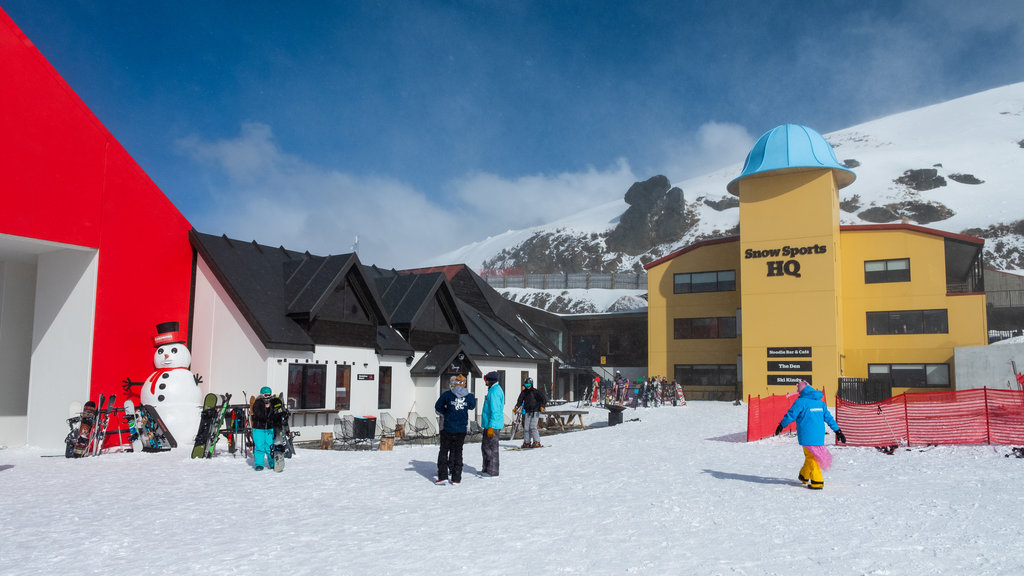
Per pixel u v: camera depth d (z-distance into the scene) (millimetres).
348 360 24969
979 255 47219
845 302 45688
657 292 52562
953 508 9680
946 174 156375
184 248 23141
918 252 44344
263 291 23422
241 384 22016
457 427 12555
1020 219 124625
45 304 21562
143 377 21328
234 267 23531
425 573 6344
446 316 31859
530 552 7168
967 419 18766
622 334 58719
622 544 7531
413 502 10562
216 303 22828
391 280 30984
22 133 18812
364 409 25578
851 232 45906
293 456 17266
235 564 6715
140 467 15273
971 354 36719
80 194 20094
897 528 8312
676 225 159250
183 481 12984
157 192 22359
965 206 137625
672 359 51438
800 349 42781
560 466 15328
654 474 13812
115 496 11188
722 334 50094
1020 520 8758
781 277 43750
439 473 12539
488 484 12539
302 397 22953
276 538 7938
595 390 47156
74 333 20641
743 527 8461
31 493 11508
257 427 14734
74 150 20016
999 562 6598
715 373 50062
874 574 6215
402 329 28797
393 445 20156
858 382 41375
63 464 15922
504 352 35156
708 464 15555
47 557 7047
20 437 22391
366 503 10477
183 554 7152
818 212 43281
